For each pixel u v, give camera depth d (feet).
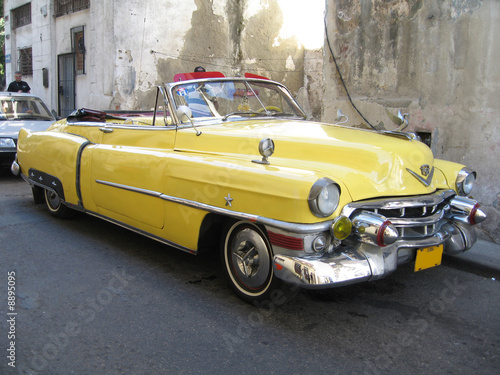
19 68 52.60
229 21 37.50
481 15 14.94
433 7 16.22
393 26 17.51
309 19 34.40
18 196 21.66
